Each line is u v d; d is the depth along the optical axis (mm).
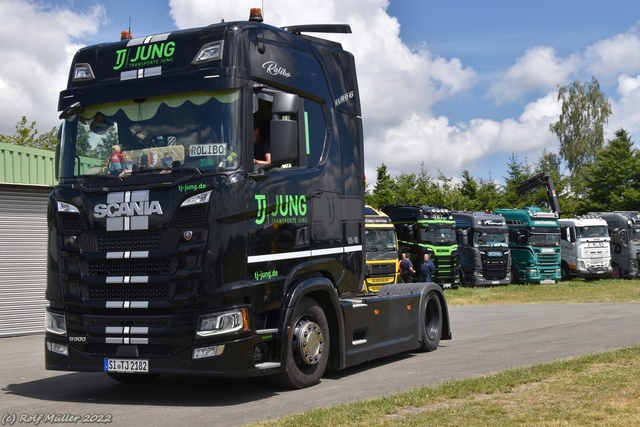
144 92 8273
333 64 9688
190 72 8078
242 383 9289
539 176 43531
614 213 43781
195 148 7941
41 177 18156
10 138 47938
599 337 13094
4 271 17172
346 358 9375
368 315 10062
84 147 8484
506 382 7926
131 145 8227
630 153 57688
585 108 75000
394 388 8438
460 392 7484
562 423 6086
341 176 9492
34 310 17703
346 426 6160
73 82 8695
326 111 9367
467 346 12477
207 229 7605
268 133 8352
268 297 8070
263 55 8359
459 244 37625
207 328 7602
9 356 13258
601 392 7344
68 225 8297
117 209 8008
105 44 8742
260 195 8023
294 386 8570
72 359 8258
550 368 8836
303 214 8680
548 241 39062
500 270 37062
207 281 7570
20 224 17562
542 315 19531
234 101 7957
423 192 53969
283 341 8227
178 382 9625
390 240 30562
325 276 9211
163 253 7719
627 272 42281
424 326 11734
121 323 7953
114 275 8000
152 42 8383
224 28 8102
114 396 8641
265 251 8062
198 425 6770
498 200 55969
